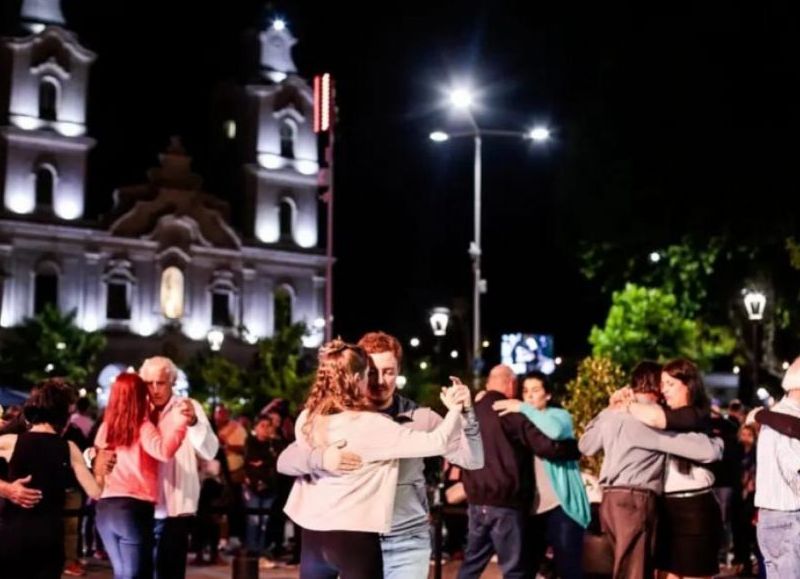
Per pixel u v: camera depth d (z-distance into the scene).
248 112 63.81
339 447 6.71
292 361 43.00
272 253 62.66
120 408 9.76
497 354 57.75
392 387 7.50
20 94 56.59
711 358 46.41
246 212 63.06
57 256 56.69
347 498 6.76
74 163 57.47
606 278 42.78
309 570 6.95
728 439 16.14
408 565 7.19
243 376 42.66
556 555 11.10
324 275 64.38
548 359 29.77
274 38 65.00
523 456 10.86
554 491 11.01
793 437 8.70
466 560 11.06
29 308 55.62
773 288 39.03
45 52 57.19
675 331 40.91
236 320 61.34
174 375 10.45
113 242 58.22
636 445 9.82
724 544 19.16
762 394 24.53
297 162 64.19
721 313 42.28
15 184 55.97
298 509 6.97
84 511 11.07
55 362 51.78
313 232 64.44
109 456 9.35
